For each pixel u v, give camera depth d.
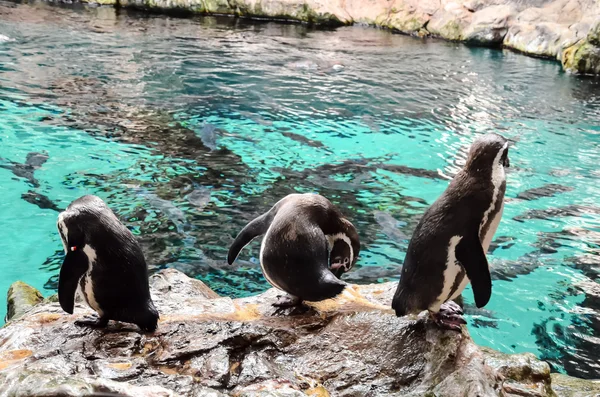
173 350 1.90
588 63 8.02
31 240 3.66
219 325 2.02
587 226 4.14
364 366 1.90
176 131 5.42
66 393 1.47
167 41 8.73
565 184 4.81
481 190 1.80
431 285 1.88
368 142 5.52
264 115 6.02
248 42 9.02
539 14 9.52
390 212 4.17
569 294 3.32
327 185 4.56
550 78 7.91
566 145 5.62
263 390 1.70
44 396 1.48
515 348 2.87
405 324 2.02
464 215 1.81
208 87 6.76
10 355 1.85
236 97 6.50
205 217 3.92
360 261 3.52
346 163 5.02
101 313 1.98
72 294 1.87
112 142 5.07
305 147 5.29
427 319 2.02
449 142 5.61
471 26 9.80
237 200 4.19
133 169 4.60
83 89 6.34
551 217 4.25
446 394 1.75
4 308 3.07
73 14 10.05
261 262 2.12
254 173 4.67
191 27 9.80
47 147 4.89
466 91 7.20
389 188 4.58
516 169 5.07
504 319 3.09
